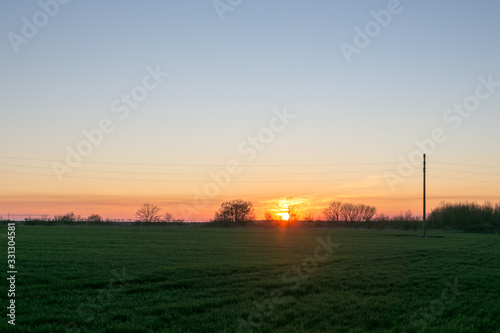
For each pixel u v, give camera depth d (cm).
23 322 1611
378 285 2542
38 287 2225
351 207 14575
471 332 1645
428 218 13475
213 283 2462
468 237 8681
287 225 13800
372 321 1761
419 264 3584
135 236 7006
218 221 13850
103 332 1527
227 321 1697
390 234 9644
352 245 5738
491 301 2175
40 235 6538
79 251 4088
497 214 12762
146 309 1839
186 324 1647
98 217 12469
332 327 1662
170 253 4122
